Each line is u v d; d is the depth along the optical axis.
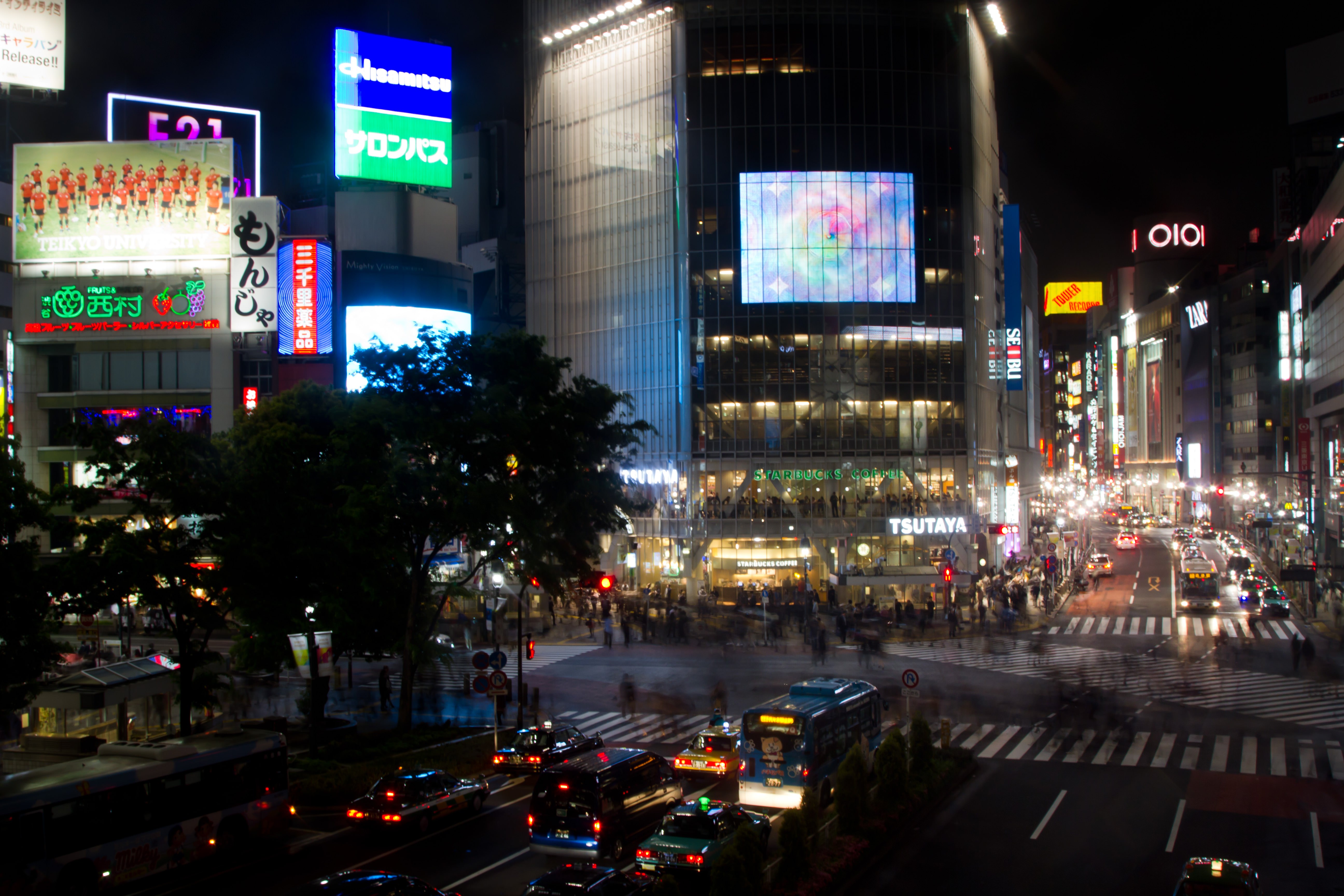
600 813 22.70
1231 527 140.38
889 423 74.12
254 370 69.19
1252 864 22.11
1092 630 59.59
